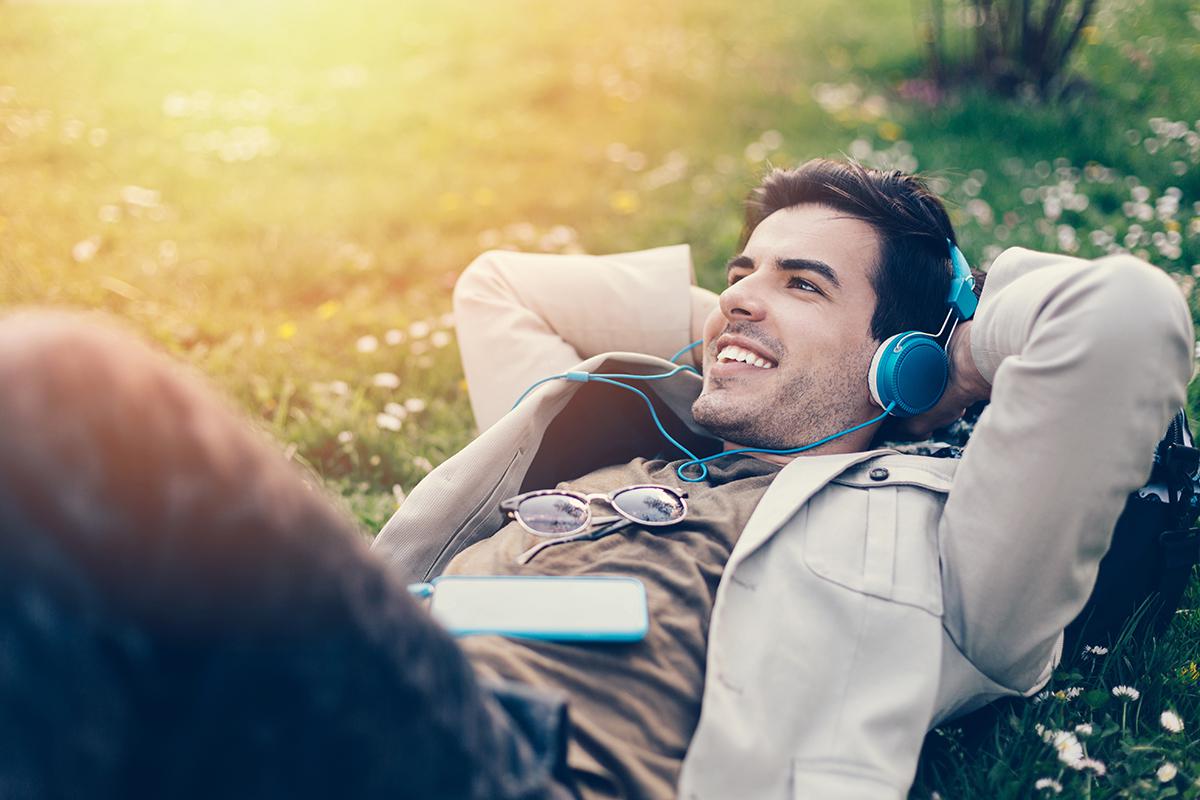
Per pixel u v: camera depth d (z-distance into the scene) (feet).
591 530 6.79
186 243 16.78
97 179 19.62
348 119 23.12
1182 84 23.15
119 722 3.35
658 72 25.68
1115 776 6.48
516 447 7.61
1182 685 7.28
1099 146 19.65
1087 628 7.52
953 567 6.16
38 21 31.14
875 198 7.53
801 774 5.62
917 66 26.05
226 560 3.49
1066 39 23.82
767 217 7.95
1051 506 5.65
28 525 3.26
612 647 5.89
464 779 4.00
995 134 21.04
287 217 17.71
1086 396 5.52
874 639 6.08
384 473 11.12
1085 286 5.71
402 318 14.10
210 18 31.58
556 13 30.99
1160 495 7.32
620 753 5.41
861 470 6.94
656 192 19.08
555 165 20.45
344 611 3.70
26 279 14.73
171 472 3.44
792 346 7.32
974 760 6.61
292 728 3.60
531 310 9.12
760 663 5.98
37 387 3.34
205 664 3.50
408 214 17.94
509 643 5.80
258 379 12.39
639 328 9.00
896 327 7.40
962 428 8.59
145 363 3.56
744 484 7.19
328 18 31.30
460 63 27.12
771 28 29.66
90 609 3.30
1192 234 14.74
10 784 3.15
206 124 22.84
